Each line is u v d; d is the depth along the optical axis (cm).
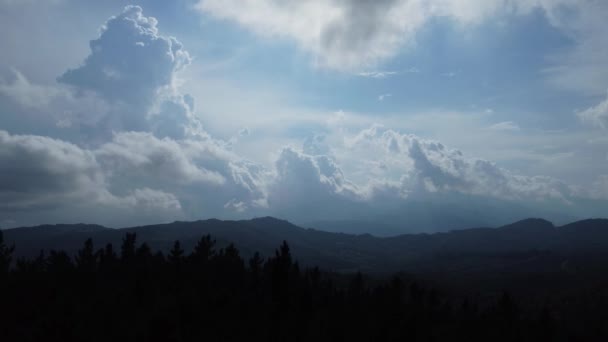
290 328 6694
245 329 6400
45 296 6912
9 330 5850
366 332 7156
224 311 6731
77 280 7894
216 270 8812
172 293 7175
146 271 7781
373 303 8700
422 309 9194
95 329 5781
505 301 9175
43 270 8806
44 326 5631
